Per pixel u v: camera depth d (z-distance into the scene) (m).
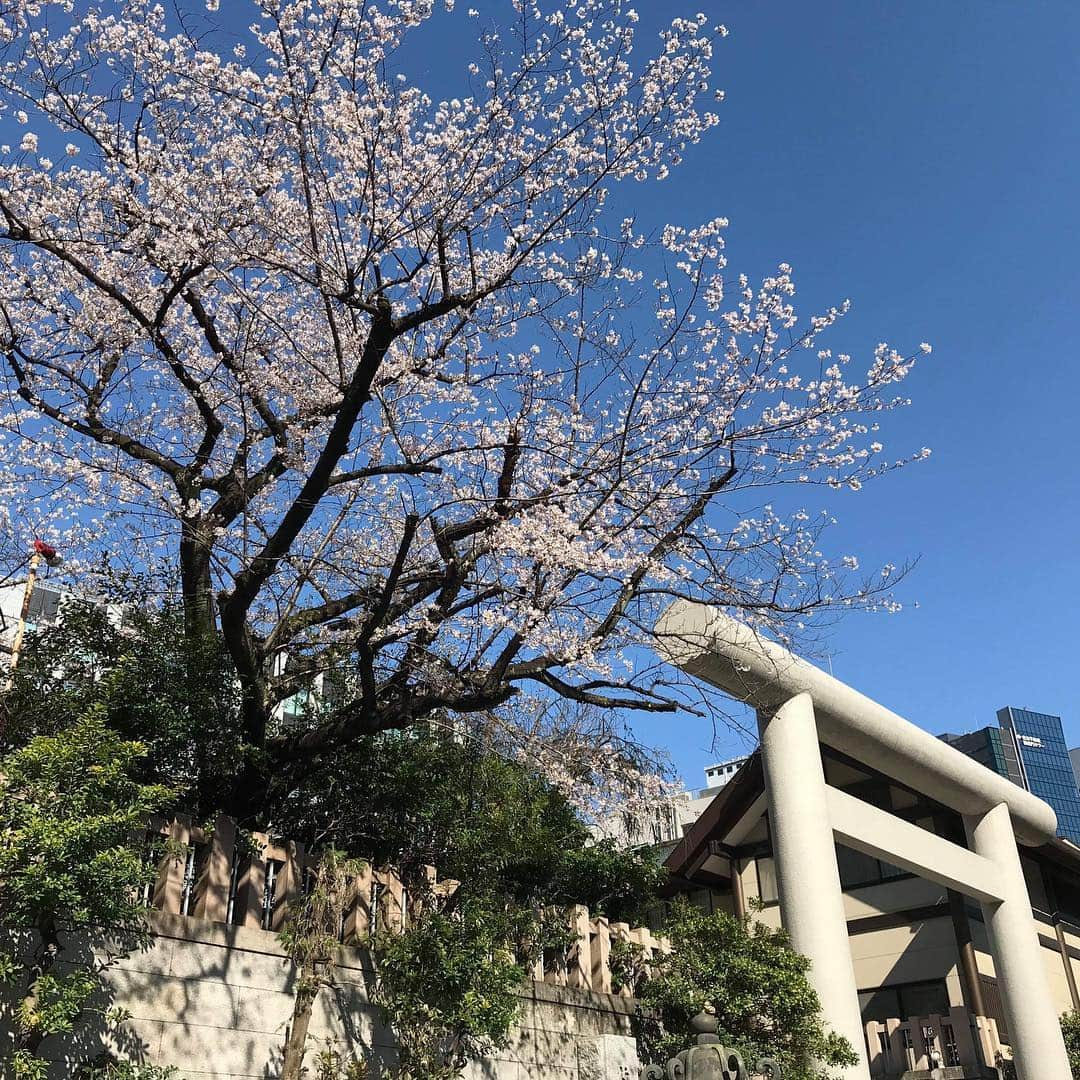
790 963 14.02
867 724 19.08
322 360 12.88
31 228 10.24
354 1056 9.75
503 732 13.45
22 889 6.50
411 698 11.29
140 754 7.60
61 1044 7.54
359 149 10.78
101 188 10.75
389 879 10.91
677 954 14.26
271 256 11.11
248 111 10.85
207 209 10.73
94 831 6.80
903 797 22.97
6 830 6.61
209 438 11.38
